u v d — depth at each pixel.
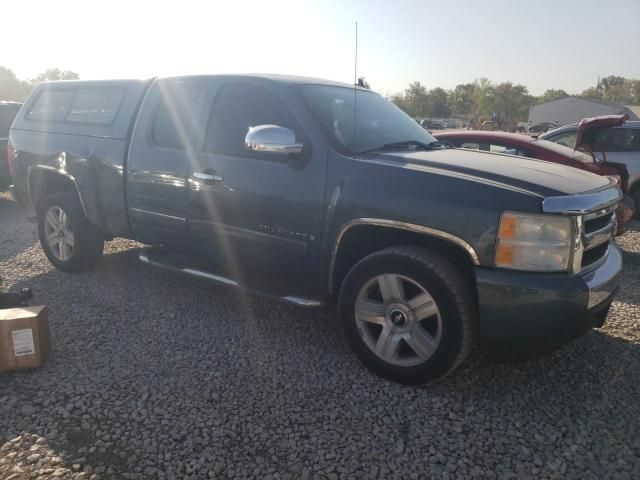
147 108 4.48
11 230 7.39
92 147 4.73
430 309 3.07
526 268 2.86
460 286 2.99
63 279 5.11
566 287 2.83
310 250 3.56
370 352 3.34
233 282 3.96
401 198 3.13
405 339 3.19
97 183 4.72
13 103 9.21
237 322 4.16
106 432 2.75
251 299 4.66
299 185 3.53
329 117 3.72
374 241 3.49
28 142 5.37
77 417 2.87
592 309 2.96
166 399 3.05
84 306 4.43
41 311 3.42
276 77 3.95
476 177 3.08
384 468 2.53
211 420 2.86
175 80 4.40
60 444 2.65
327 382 3.29
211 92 4.12
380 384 3.27
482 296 2.91
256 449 2.64
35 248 6.32
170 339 3.84
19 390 3.13
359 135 3.73
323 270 3.55
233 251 3.97
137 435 2.73
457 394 3.18
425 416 2.95
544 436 2.79
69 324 4.07
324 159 3.47
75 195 5.11
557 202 2.84
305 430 2.80
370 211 3.22
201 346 3.74
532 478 2.49
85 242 5.06
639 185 8.95
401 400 3.10
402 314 3.19
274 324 4.14
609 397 3.17
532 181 3.02
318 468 2.52
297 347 3.75
